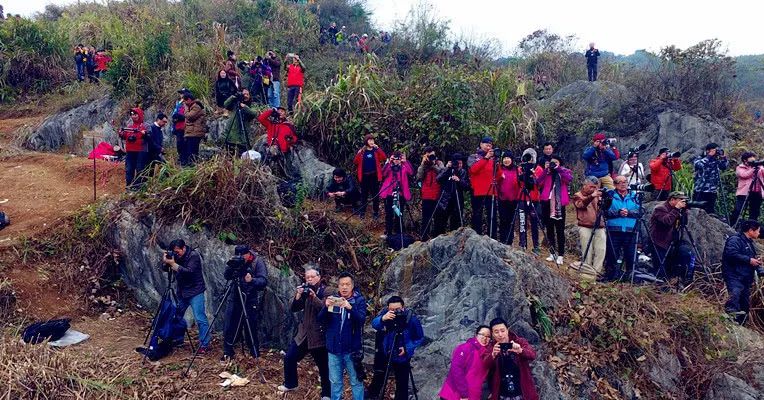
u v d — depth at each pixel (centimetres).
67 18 2172
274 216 881
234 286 724
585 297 777
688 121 1494
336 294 651
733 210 1245
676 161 1151
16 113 1772
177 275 720
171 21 1891
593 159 1073
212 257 820
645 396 710
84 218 918
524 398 565
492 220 852
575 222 1104
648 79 1684
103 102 1565
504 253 762
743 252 844
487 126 1204
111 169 1177
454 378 582
